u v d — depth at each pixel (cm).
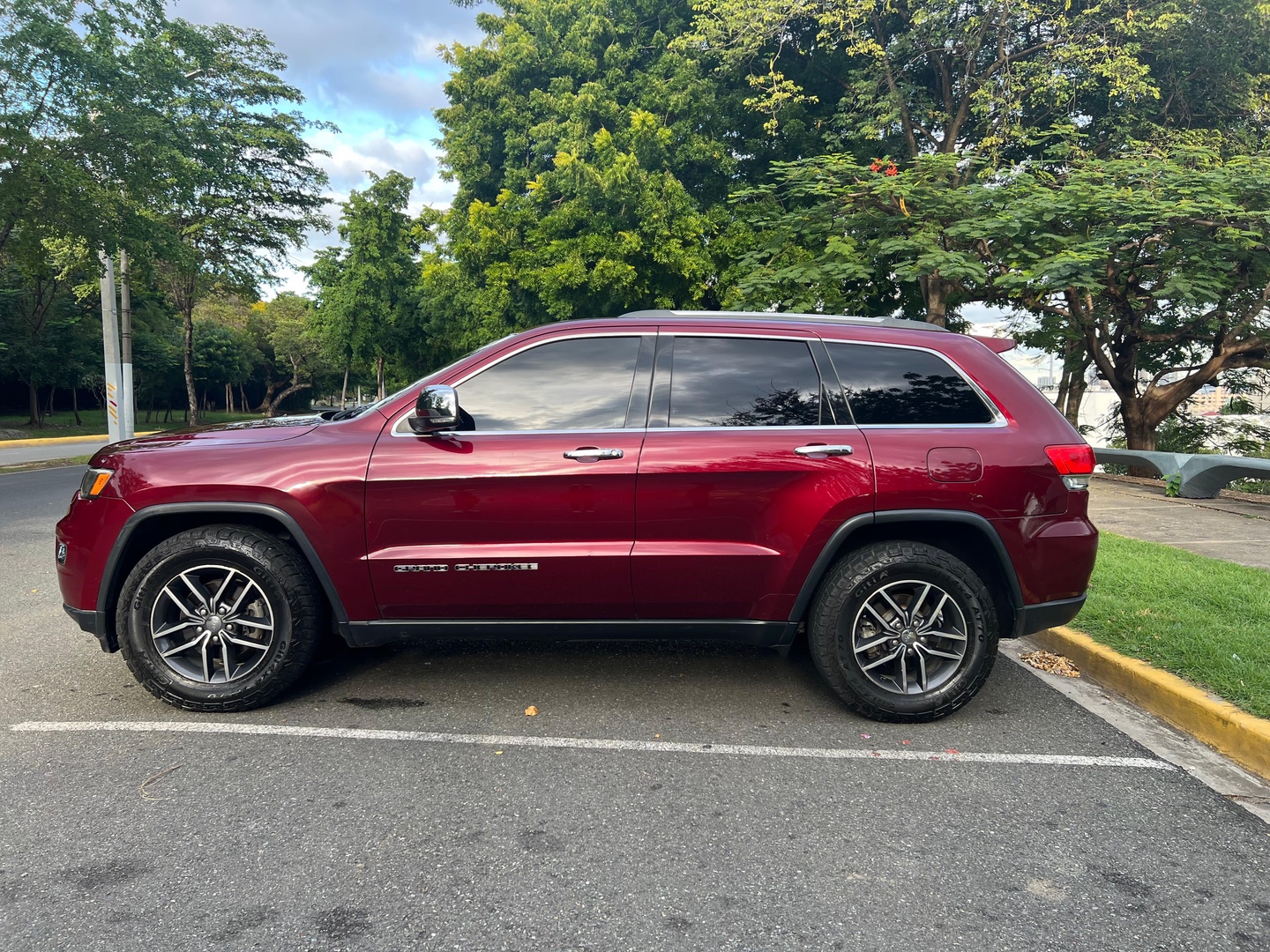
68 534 367
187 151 1667
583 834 269
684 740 346
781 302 1491
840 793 300
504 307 1930
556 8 2153
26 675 417
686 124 1888
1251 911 230
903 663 362
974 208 1251
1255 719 335
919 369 377
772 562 356
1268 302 1452
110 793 293
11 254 1548
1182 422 1959
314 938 214
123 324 2031
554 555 354
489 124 2252
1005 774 317
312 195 2816
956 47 1741
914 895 237
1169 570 576
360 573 358
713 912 227
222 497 356
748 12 1697
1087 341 1636
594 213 1805
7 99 1311
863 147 1831
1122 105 1719
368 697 391
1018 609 364
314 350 5794
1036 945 214
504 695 395
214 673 373
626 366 374
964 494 355
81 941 210
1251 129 1783
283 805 286
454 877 243
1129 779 314
